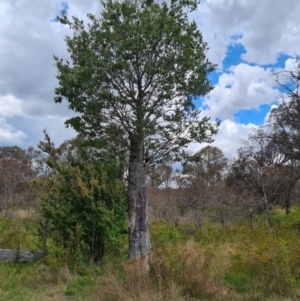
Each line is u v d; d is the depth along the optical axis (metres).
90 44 9.63
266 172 17.89
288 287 7.21
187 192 20.55
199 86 9.81
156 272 7.62
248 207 18.31
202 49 9.84
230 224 18.94
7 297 7.80
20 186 28.08
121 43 9.16
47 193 11.55
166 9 9.41
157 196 22.25
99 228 10.98
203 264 8.09
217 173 27.08
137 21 9.49
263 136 20.70
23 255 11.59
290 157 21.39
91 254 10.91
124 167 11.72
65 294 8.05
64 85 9.22
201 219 18.77
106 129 9.78
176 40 9.35
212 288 7.25
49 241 11.96
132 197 9.66
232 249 10.71
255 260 8.23
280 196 24.50
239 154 23.05
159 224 16.81
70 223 10.96
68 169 11.31
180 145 9.73
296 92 17.72
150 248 8.94
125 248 11.86
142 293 6.92
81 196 10.90
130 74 9.48
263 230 15.19
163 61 9.48
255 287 7.46
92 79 9.16
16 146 35.34
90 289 8.16
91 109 9.36
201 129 9.52
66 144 12.48
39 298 7.77
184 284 7.40
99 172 11.46
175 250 8.34
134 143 9.84
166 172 23.56
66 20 9.70
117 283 7.44
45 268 9.95
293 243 10.39
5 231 14.69
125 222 11.62
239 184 20.20
